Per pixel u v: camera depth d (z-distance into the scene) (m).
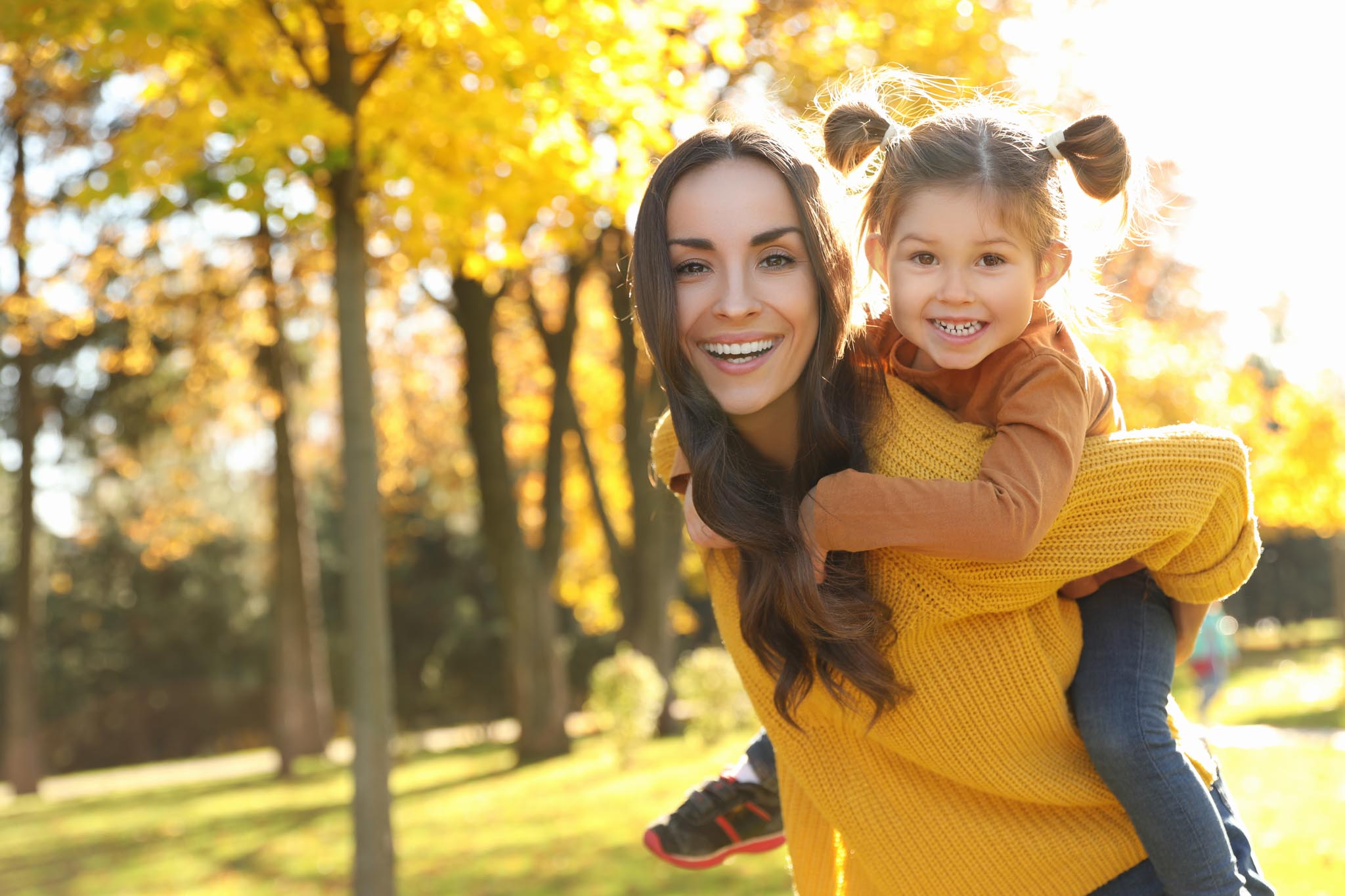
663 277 1.78
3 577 29.70
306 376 21.09
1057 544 1.81
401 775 17.55
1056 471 1.73
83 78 5.87
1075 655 1.95
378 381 20.80
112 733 31.45
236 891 9.39
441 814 11.83
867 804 1.97
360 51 6.02
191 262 16.56
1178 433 1.86
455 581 30.44
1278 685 20.08
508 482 16.62
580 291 18.70
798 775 2.03
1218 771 2.11
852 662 1.80
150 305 16.42
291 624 19.59
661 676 17.22
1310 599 42.12
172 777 22.89
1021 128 1.83
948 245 1.75
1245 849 2.02
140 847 12.14
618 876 7.84
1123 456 1.82
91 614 31.19
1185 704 17.17
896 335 1.98
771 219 1.76
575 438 21.39
